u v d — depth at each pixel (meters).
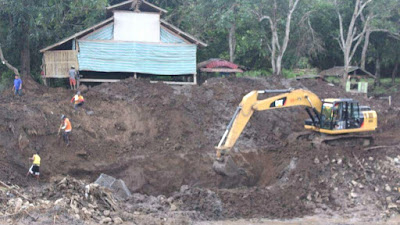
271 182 20.14
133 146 21.73
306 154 19.95
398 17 42.16
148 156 21.14
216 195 16.94
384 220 16.00
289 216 16.14
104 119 22.66
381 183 18.31
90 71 30.66
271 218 15.91
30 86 25.91
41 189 15.53
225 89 26.84
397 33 41.59
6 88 28.52
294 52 40.94
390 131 26.02
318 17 43.22
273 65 36.25
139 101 24.33
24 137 19.75
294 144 21.67
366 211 16.75
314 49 41.19
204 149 22.25
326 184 18.20
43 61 28.19
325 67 50.78
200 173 20.89
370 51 48.69
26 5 27.50
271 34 39.81
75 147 20.66
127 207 15.35
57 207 13.66
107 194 15.40
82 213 13.85
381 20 39.44
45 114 21.48
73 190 14.95
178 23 38.47
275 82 29.64
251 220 15.62
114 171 20.22
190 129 23.34
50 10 28.16
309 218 16.06
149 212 15.26
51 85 30.84
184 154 21.52
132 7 28.52
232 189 18.50
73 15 31.86
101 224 13.55
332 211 16.78
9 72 31.44
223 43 41.47
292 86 29.48
